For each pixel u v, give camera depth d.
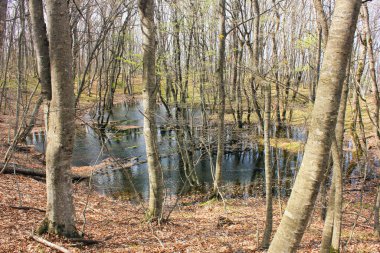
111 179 15.28
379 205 8.62
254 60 7.51
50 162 6.04
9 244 5.88
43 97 6.15
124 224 8.88
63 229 6.34
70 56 5.75
